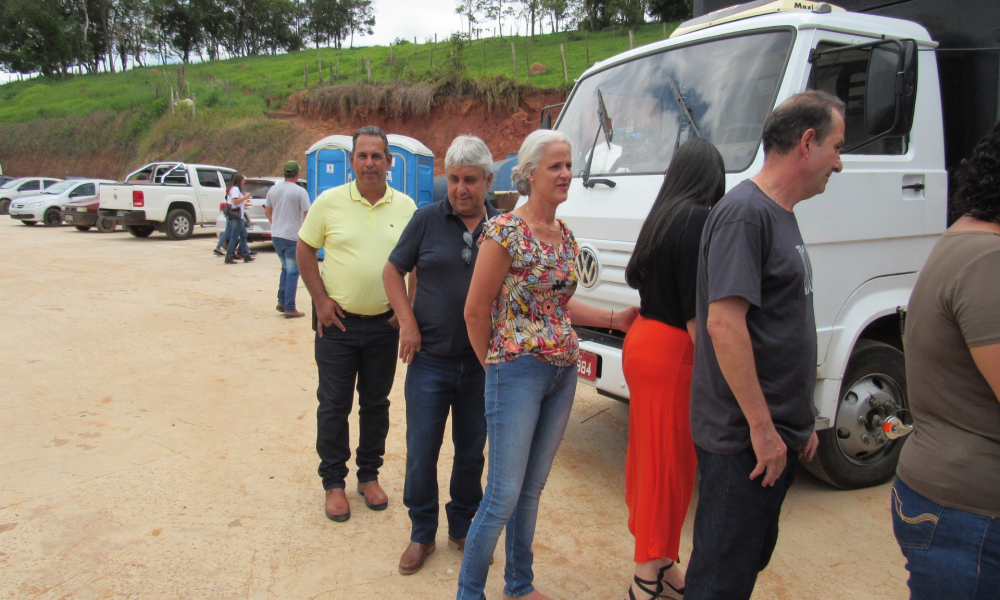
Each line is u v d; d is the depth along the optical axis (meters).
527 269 2.31
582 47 33.72
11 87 64.88
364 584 2.83
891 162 3.49
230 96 36.34
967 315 1.56
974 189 1.65
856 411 3.59
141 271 11.37
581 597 2.78
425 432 2.87
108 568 2.86
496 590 2.81
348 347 3.34
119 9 75.56
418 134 26.67
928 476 1.70
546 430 2.49
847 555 3.12
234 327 7.43
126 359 6.07
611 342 3.69
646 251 2.49
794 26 3.37
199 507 3.43
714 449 2.03
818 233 3.20
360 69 38.09
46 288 9.53
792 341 1.97
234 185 12.41
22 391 5.13
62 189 22.95
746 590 2.05
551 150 2.27
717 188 2.54
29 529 3.15
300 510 3.45
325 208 3.26
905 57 2.95
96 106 42.31
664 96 3.83
